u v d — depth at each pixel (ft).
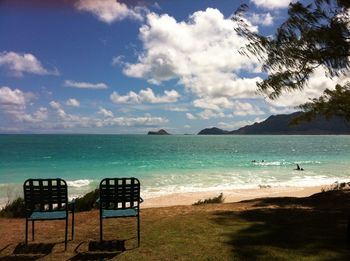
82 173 130.93
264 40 31.35
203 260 21.52
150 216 33.99
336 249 23.49
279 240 25.53
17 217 39.34
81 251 23.44
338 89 47.91
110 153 250.78
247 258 21.85
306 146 420.36
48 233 27.94
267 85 33.47
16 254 22.99
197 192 81.51
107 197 23.86
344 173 135.03
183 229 28.55
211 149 330.95
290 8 30.17
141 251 23.24
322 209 37.65
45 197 23.62
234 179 112.16
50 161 180.65
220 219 32.24
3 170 141.59
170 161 184.34
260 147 386.11
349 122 49.52
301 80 32.58
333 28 28.53
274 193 80.12
